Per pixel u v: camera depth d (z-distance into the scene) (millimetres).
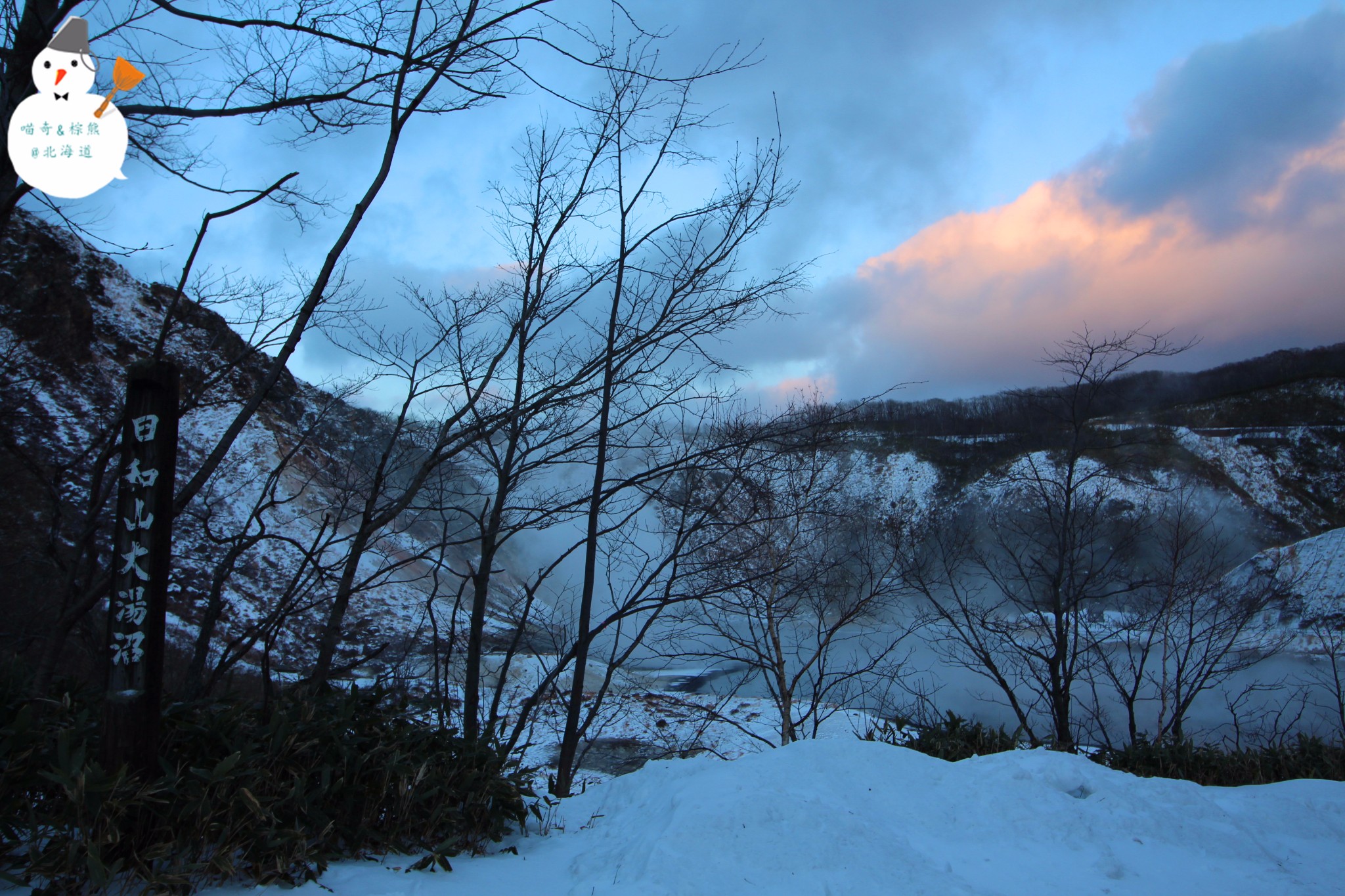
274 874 3436
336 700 4793
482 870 3980
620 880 3354
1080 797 4473
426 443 8461
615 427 8438
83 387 24500
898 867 3348
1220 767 7094
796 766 4531
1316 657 14500
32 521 12008
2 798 3145
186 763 3666
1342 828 4316
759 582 9789
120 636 3260
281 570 22281
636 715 14609
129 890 3148
